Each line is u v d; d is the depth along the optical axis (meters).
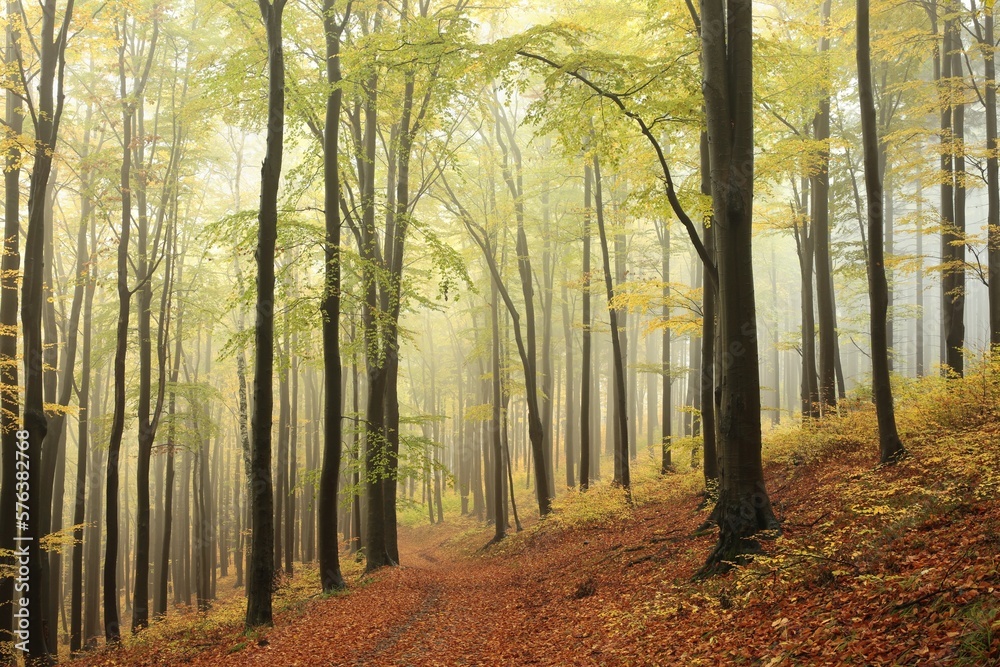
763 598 6.97
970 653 3.99
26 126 19.53
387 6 18.72
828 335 17.94
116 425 16.64
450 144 24.41
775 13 19.50
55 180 21.16
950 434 11.15
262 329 11.66
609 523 17.83
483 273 28.08
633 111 10.34
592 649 7.52
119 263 16.89
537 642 8.73
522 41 10.07
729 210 9.35
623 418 19.80
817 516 9.71
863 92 11.62
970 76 16.03
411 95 16.94
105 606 16.33
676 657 6.37
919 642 4.42
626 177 14.49
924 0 16.75
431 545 34.94
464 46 11.02
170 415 22.14
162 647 12.59
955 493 7.60
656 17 13.30
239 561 36.53
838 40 19.36
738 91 9.52
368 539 18.33
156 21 17.67
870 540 7.21
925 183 16.25
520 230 24.00
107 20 15.22
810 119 18.02
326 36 14.38
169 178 19.62
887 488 9.24
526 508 33.91
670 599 8.45
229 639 11.57
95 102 18.47
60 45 12.76
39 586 12.75
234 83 14.28
